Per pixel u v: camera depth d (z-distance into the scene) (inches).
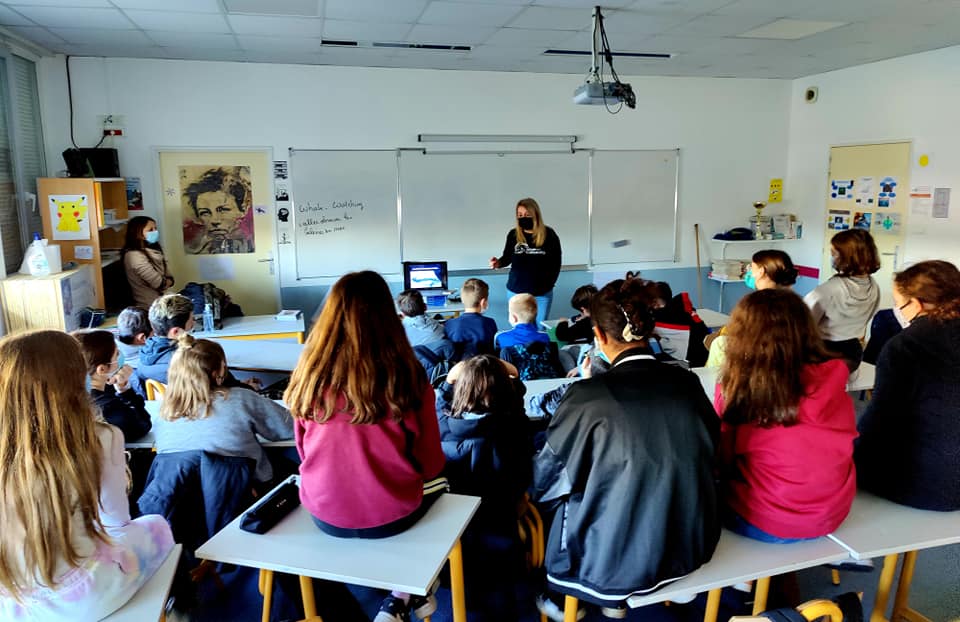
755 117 280.8
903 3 162.4
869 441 83.6
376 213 248.2
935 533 76.0
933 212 223.3
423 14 168.9
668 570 66.0
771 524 73.0
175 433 95.9
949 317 77.2
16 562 55.9
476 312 155.4
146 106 222.4
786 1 160.2
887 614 93.9
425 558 68.2
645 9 166.7
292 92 234.1
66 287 176.4
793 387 68.4
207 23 174.9
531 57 224.5
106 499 63.1
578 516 67.8
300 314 213.5
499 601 96.1
